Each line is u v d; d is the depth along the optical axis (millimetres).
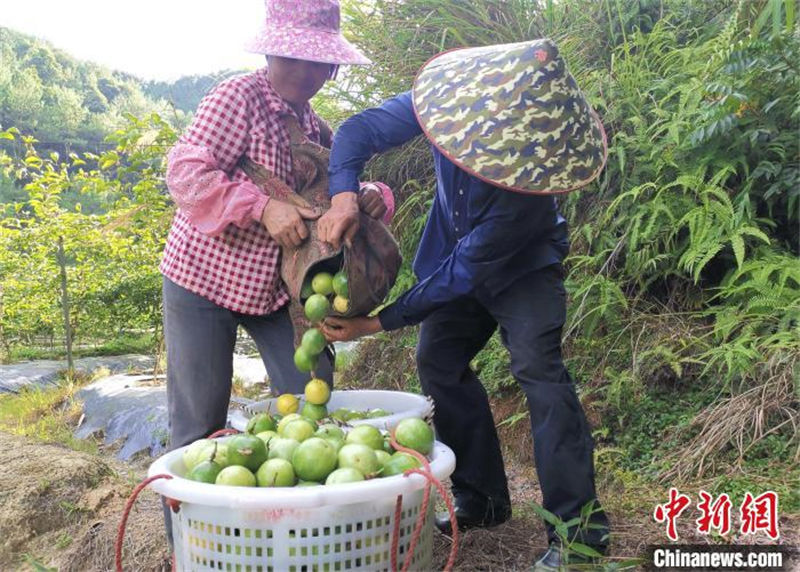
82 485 3910
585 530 2615
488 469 3156
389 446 2406
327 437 2406
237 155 2777
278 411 2883
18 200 13562
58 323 10875
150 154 7234
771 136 4004
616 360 4234
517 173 2250
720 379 3846
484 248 2475
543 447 2641
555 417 2629
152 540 3316
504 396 4473
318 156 2896
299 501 1948
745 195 3857
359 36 5652
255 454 2209
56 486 3844
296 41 2738
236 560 2062
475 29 5312
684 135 4195
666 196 4184
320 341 2678
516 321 2707
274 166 2812
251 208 2668
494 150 2262
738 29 4465
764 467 3357
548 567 2598
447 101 2375
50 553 3482
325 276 2664
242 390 6789
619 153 4230
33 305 10828
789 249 4086
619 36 5016
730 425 3512
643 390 4000
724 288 3906
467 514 3164
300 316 2764
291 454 2262
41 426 6336
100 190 8070
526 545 3033
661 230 4195
